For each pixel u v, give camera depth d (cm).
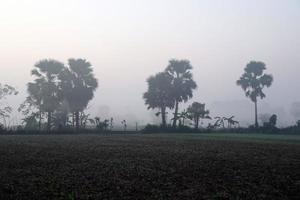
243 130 8631
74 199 1340
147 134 7138
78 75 8100
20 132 6738
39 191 1453
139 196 1404
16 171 1939
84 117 8100
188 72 8881
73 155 2728
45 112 7869
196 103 8800
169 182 1680
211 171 2000
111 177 1783
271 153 3048
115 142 4294
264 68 9444
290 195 1474
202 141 4650
